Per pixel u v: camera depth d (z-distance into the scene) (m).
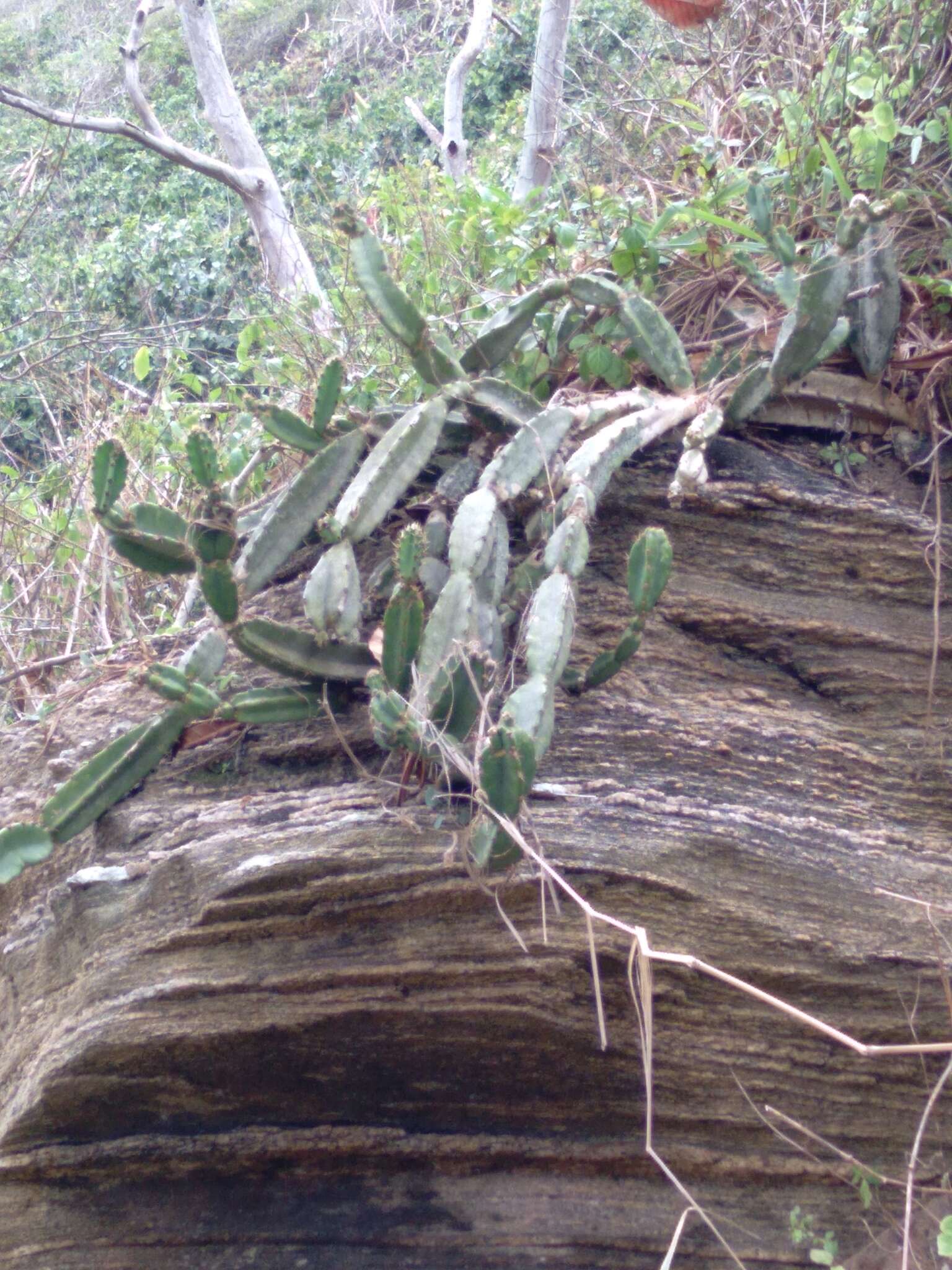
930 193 2.84
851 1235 2.17
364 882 2.01
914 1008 2.15
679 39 3.99
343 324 3.96
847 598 2.56
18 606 4.15
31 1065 2.16
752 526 2.57
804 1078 2.16
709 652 2.52
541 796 2.12
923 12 3.03
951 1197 2.17
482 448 2.47
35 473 5.14
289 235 7.27
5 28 15.94
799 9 3.39
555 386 2.89
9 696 3.80
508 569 2.24
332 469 2.28
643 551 2.00
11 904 2.54
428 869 1.99
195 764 2.43
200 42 7.36
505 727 1.60
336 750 2.34
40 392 5.12
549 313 2.84
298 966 2.04
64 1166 2.15
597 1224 2.14
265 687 2.26
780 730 2.39
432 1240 2.14
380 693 1.80
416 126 10.53
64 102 14.04
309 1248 2.14
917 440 2.71
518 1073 2.12
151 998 2.04
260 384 3.74
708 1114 2.16
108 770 2.15
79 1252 2.13
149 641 2.94
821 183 2.96
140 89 6.90
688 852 2.09
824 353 2.45
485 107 10.74
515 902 2.01
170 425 3.85
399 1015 2.04
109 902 2.21
